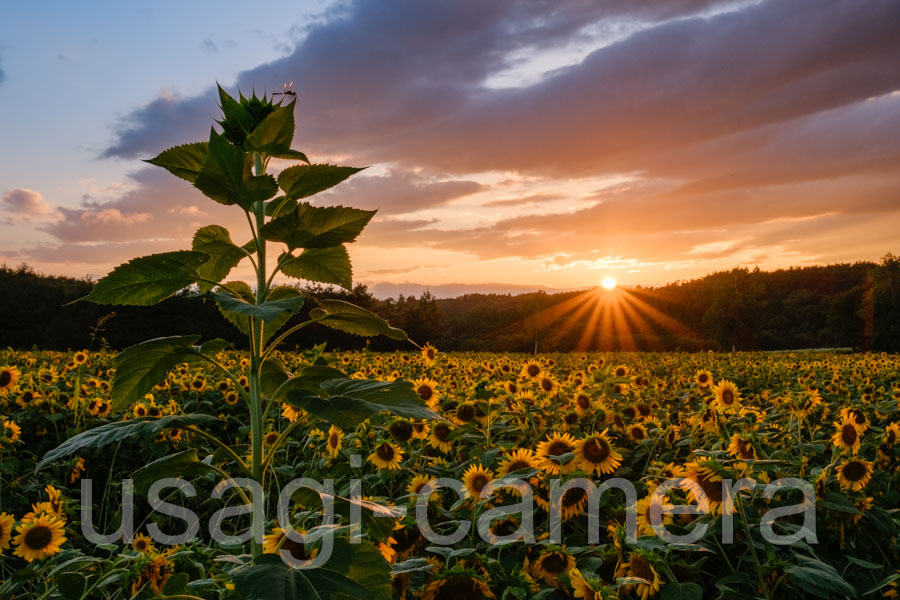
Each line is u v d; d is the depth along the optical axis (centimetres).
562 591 231
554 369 929
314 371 169
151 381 172
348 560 150
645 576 213
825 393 680
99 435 151
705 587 250
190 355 167
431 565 213
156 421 157
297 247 164
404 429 377
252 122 181
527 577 216
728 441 324
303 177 169
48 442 551
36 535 274
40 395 583
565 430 434
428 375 723
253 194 161
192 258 160
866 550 282
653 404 588
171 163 171
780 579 218
